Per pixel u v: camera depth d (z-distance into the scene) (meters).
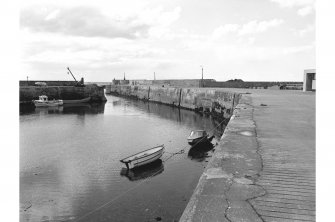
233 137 8.41
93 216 12.42
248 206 4.08
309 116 12.63
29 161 20.27
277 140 8.02
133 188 15.28
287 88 51.53
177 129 32.97
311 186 4.77
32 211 12.89
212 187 4.74
